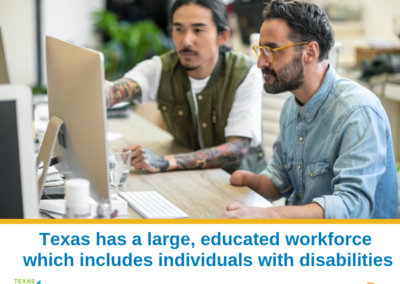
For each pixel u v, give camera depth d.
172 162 1.97
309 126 1.65
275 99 2.73
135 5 5.46
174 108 2.33
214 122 2.28
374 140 1.47
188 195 1.70
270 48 1.57
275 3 1.58
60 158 1.51
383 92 3.21
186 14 2.12
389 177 1.59
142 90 2.27
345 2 4.36
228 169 2.29
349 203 1.41
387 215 1.62
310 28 1.54
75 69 1.29
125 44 5.00
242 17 4.15
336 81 1.61
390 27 4.11
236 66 2.23
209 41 2.15
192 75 2.24
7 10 4.79
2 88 1.03
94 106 1.23
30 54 4.96
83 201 1.20
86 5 5.20
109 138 2.42
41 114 2.75
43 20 4.98
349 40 4.33
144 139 2.48
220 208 1.59
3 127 1.04
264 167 2.42
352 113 1.51
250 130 2.15
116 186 1.77
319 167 1.61
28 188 1.08
